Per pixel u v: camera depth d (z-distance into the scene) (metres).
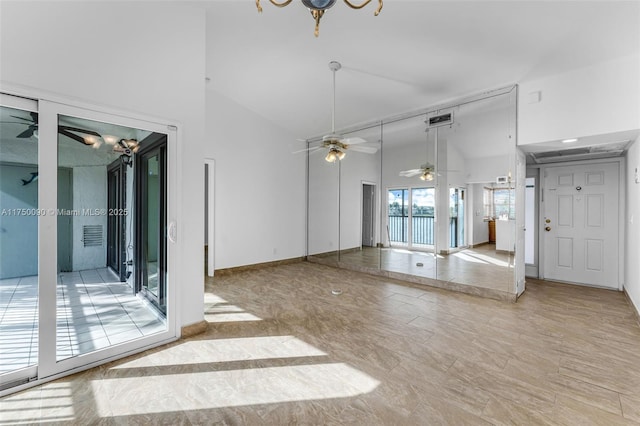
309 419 1.65
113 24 2.27
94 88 2.18
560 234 4.76
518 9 2.51
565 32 2.70
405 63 3.59
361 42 3.31
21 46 1.87
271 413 1.70
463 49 3.18
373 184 5.47
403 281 4.87
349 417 1.66
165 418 1.65
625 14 2.34
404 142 5.06
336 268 5.92
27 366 1.95
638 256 3.15
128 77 2.35
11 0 1.84
